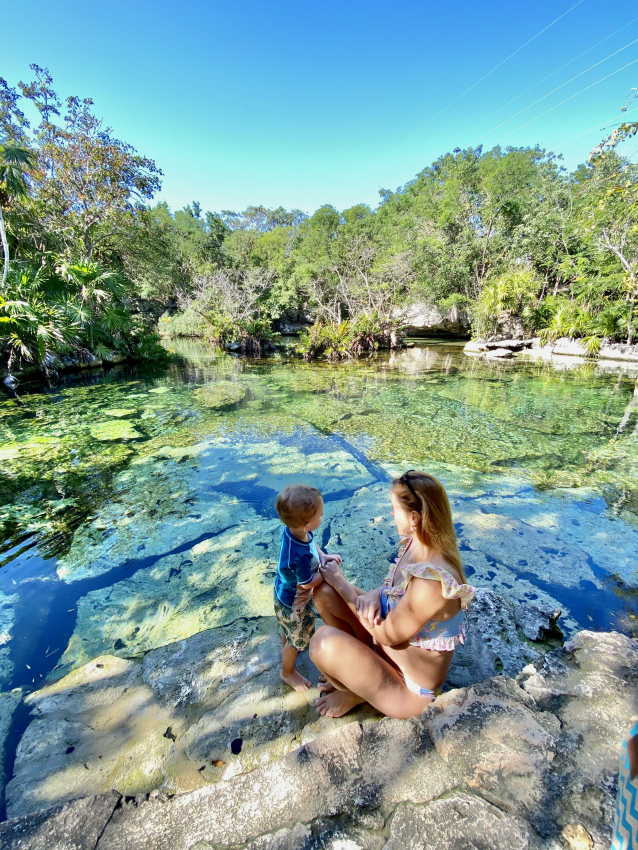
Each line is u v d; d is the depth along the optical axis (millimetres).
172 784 1389
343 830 1075
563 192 17562
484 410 7066
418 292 21672
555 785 1148
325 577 1589
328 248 23812
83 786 1402
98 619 2348
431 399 8016
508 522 3301
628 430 5797
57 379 10375
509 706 1406
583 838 1018
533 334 17766
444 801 1124
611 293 14375
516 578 2588
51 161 13797
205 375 11430
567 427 6000
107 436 5789
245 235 31750
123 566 2865
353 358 15359
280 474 4410
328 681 1622
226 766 1433
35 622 2340
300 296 25953
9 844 1102
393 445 5301
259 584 2594
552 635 2100
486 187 18984
